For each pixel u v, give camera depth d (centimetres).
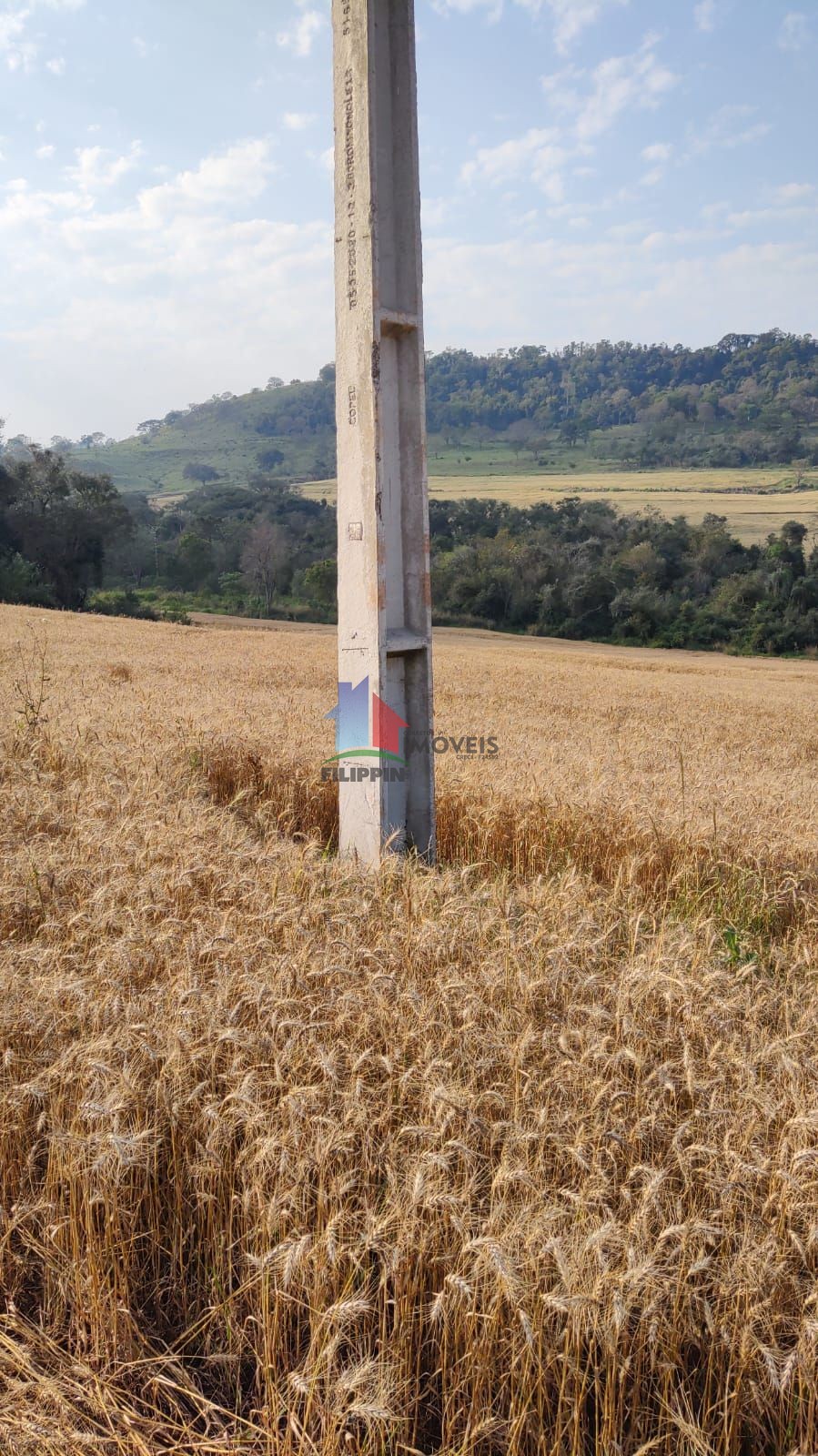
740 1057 391
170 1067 376
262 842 748
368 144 664
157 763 948
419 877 620
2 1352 319
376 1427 288
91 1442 294
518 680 3148
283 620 7800
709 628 7406
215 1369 330
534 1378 292
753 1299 302
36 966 464
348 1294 311
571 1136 350
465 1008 418
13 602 7000
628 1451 294
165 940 479
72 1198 336
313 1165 337
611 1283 282
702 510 11956
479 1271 293
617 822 874
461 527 10175
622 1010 426
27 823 709
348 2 662
